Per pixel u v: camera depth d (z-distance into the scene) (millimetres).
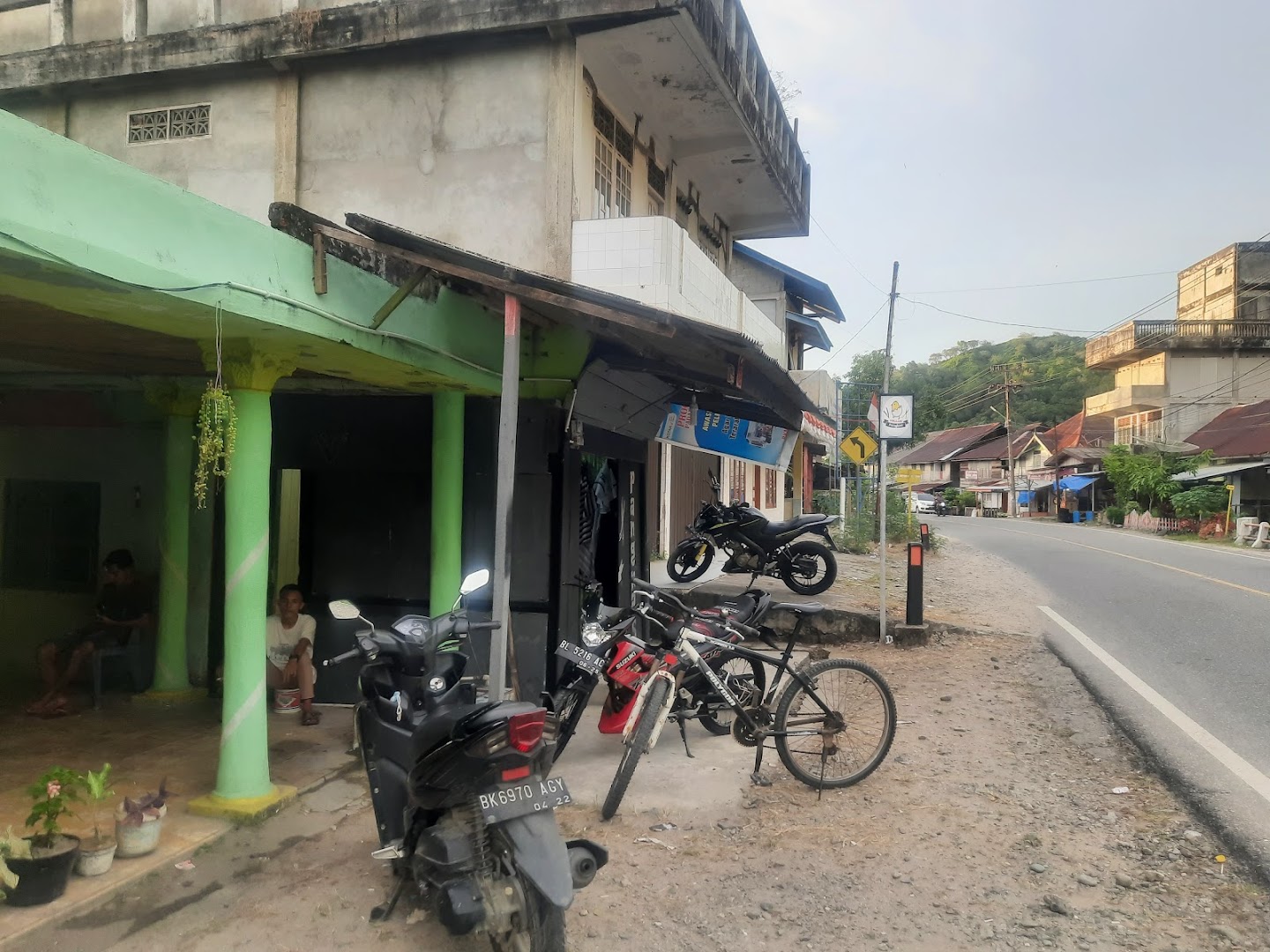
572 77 8680
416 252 4930
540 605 7262
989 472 69812
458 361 6137
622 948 3586
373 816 4945
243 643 4867
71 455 8039
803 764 5605
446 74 9000
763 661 5680
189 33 9477
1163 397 42750
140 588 7316
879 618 10273
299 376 6762
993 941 3658
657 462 13727
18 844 3658
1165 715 7176
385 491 7293
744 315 12305
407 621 4059
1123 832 4809
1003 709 7430
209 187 9672
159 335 4934
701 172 13430
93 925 3717
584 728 6789
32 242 3088
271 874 4223
